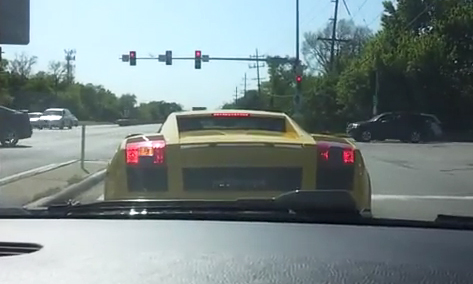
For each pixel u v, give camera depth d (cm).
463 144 3562
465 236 386
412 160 2286
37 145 2886
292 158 577
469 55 4919
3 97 6059
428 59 4878
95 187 1434
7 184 1356
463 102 4878
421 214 1001
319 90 5669
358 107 5241
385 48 5331
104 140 3359
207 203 450
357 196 593
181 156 570
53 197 1178
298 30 4750
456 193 1307
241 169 573
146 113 13538
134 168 577
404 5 6212
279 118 724
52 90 9856
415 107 4947
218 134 640
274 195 566
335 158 588
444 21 4994
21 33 1155
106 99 12788
